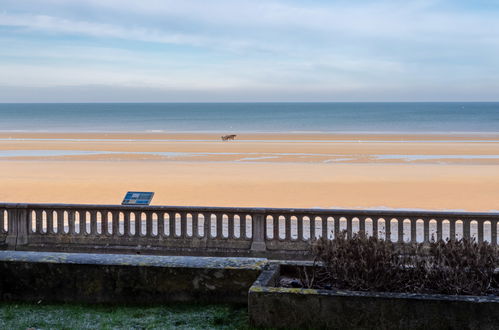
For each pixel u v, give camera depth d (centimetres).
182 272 717
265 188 2959
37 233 1257
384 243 704
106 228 1240
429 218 1140
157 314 684
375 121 15725
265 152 5209
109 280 729
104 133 9225
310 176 3450
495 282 694
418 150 5375
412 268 694
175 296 720
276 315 622
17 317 680
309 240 1169
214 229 1850
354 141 6806
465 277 651
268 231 1784
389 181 3219
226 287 712
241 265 721
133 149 5550
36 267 740
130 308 709
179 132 9838
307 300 613
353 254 680
